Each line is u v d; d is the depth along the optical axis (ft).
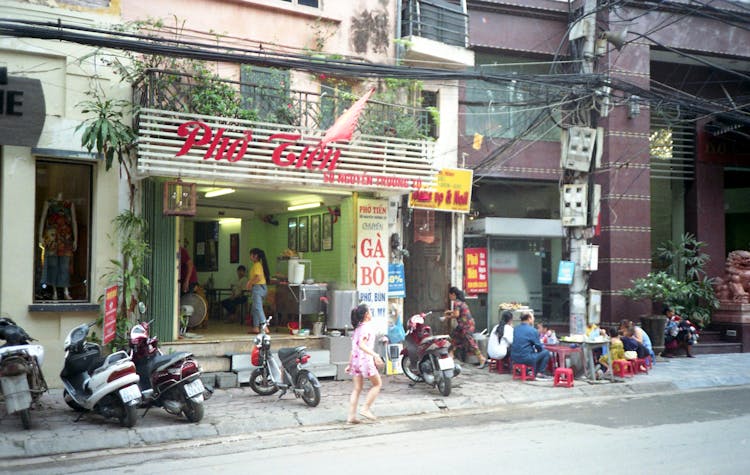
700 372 46.85
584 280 43.93
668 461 23.36
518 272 55.47
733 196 75.61
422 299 50.60
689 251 61.41
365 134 41.45
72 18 36.83
